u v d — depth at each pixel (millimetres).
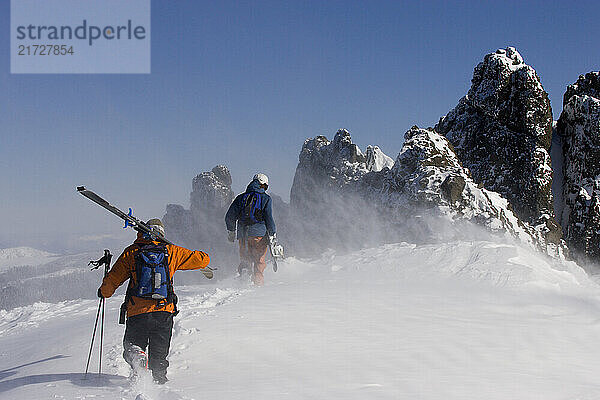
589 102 27156
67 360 5926
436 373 5055
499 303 8727
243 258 11055
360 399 4223
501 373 5148
